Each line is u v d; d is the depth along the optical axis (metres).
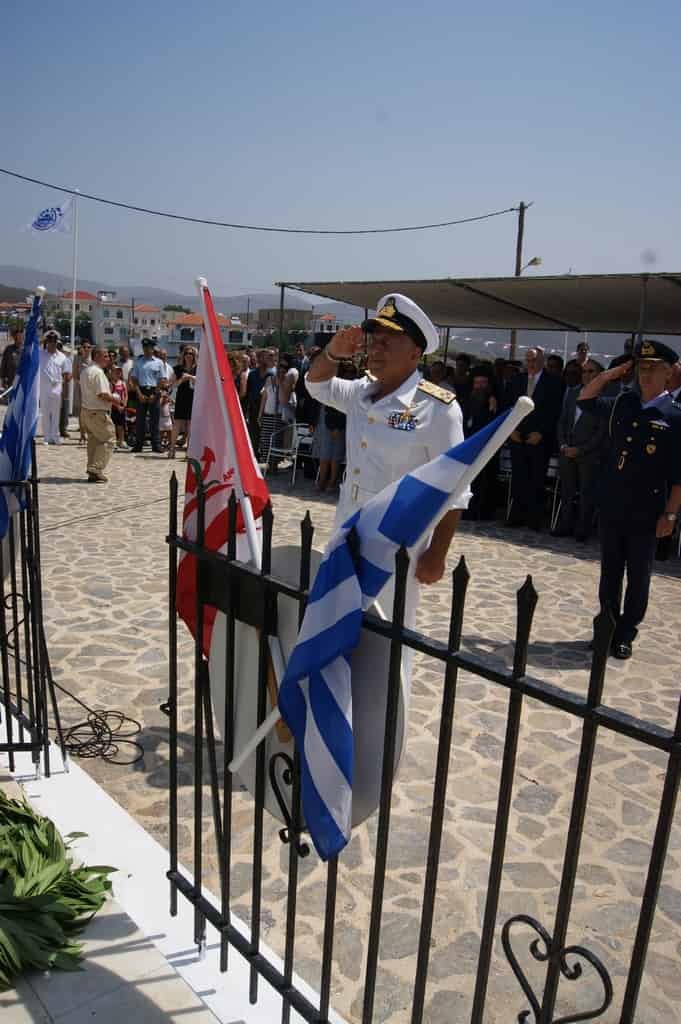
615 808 3.40
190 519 2.36
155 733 3.85
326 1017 1.86
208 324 2.33
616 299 10.99
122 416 14.73
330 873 1.75
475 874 2.92
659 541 8.09
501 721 4.16
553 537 8.86
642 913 1.28
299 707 1.67
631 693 4.67
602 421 8.18
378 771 1.85
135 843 2.79
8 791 2.99
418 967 1.67
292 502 10.08
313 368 3.16
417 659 4.96
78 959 2.19
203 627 2.29
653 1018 2.30
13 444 3.04
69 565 6.76
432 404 2.91
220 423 2.33
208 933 2.39
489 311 13.95
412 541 1.63
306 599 1.75
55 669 4.56
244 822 3.14
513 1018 2.28
